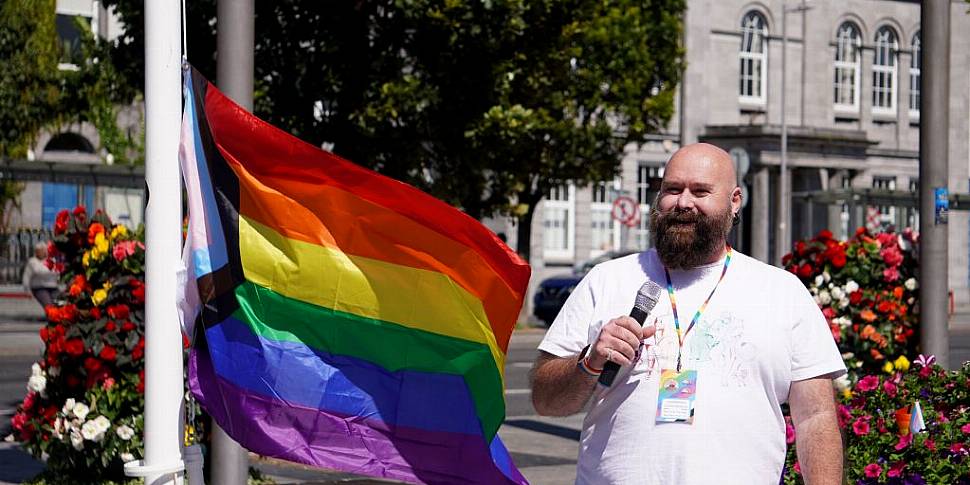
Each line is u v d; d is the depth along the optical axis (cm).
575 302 509
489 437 631
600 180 3422
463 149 1728
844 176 5762
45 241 3212
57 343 1024
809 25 5756
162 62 623
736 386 476
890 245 1145
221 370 623
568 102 3159
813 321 491
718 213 484
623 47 3269
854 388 904
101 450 1024
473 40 1571
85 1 3975
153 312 621
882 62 6012
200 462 637
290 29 1490
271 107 1517
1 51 3831
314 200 621
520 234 3412
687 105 5434
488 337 627
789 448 828
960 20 6003
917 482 808
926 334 1031
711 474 468
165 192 623
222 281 623
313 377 624
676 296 489
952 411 866
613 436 482
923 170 1026
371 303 625
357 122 1548
